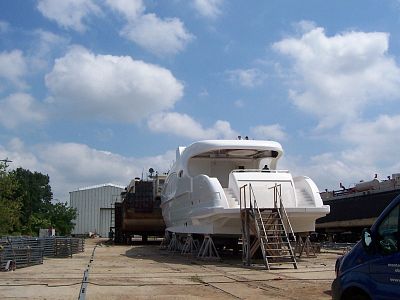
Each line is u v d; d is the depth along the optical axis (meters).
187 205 25.44
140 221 39.84
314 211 20.69
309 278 15.02
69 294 11.63
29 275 15.86
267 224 19.31
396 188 32.41
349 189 38.78
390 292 6.17
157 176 41.03
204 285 13.42
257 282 14.09
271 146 24.34
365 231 6.62
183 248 26.55
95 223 86.50
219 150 24.53
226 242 24.34
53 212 72.69
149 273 16.45
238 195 21.09
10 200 42.91
